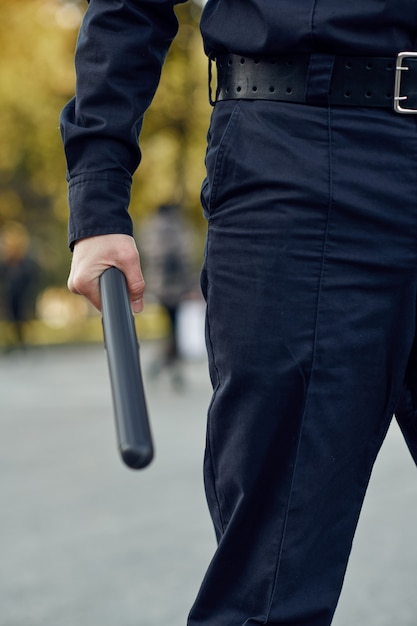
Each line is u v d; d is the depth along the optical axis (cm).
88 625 399
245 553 222
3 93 2583
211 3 229
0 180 3497
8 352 2183
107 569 473
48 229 3750
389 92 215
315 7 214
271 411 216
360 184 213
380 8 213
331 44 214
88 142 228
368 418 218
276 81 218
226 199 221
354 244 213
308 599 220
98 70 227
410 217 215
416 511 565
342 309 214
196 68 2375
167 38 234
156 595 434
